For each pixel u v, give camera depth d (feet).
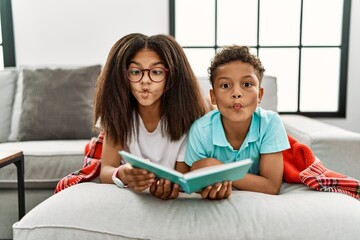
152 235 2.48
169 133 3.59
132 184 2.79
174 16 7.49
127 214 2.60
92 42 7.50
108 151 3.65
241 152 3.41
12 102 6.50
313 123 5.61
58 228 2.55
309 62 7.70
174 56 3.41
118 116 3.47
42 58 7.56
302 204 2.69
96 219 2.58
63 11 7.43
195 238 2.46
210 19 7.61
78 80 6.23
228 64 3.15
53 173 5.09
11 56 7.57
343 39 7.41
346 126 7.62
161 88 3.36
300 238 2.45
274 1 7.52
